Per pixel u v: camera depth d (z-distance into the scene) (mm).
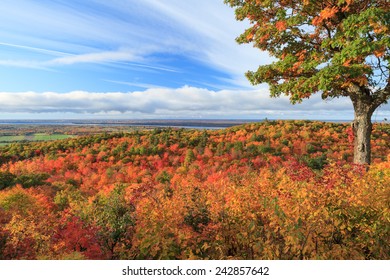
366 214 5340
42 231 6363
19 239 6012
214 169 64875
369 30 8008
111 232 6738
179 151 96312
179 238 5641
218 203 6422
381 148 61031
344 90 10141
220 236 5691
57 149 114938
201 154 88688
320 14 9203
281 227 4988
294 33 10359
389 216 5012
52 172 87812
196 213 6727
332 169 5816
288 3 10203
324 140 87562
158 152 96562
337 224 4895
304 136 92125
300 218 4805
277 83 11086
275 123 118312
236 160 74500
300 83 9539
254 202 6086
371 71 8391
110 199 7770
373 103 9461
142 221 6461
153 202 7098
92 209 9742
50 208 24922
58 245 5984
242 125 124250
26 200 21891
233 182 7805
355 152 9945
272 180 7008
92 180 68438
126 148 103812
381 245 4934
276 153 75875
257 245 4824
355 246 5121
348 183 5578
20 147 114562
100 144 113000
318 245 5078
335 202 5211
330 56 9867
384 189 5625
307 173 5957
